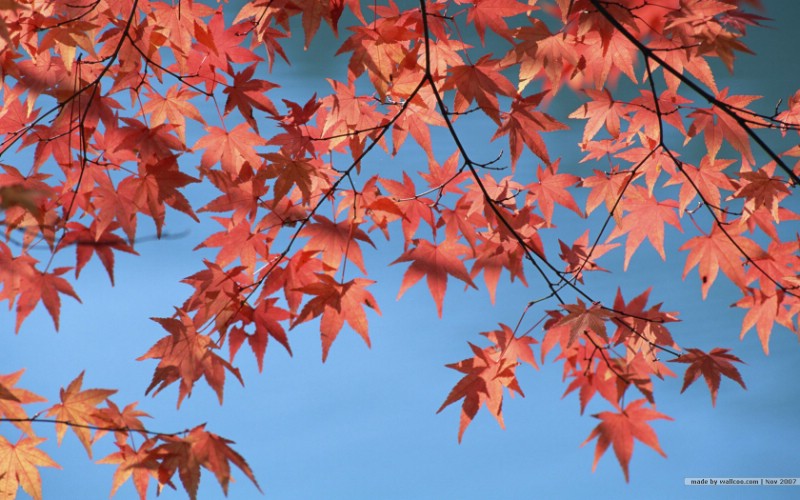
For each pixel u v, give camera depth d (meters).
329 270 1.28
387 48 1.25
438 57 1.31
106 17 1.28
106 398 1.23
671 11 1.23
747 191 1.28
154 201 1.25
